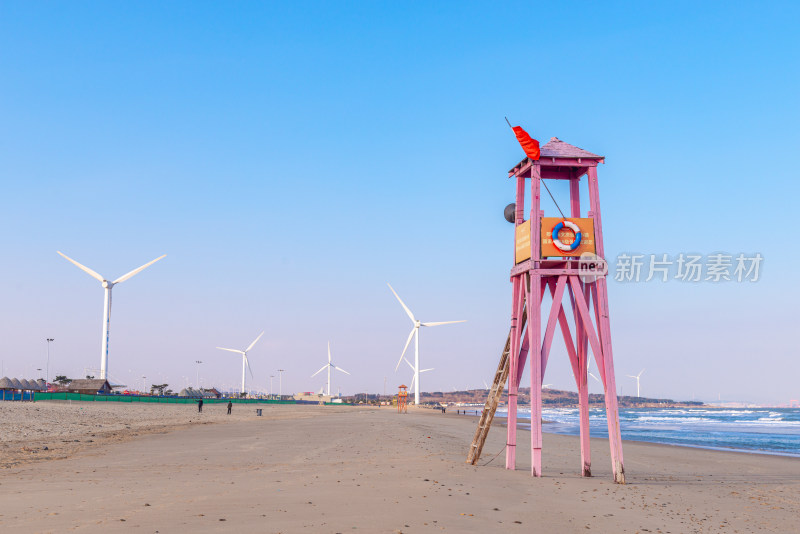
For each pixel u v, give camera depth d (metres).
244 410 113.44
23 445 28.41
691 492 18.36
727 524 13.45
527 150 20.11
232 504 12.12
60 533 9.22
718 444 51.59
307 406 188.50
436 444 32.81
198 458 23.72
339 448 28.77
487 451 30.61
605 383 19.75
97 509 11.34
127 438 35.50
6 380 105.94
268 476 17.30
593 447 39.16
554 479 19.27
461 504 13.12
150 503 12.13
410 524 10.74
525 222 21.16
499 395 22.11
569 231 20.05
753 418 160.25
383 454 25.52
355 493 13.91
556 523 11.98
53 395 89.88
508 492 15.53
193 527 9.84
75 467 19.89
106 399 99.06
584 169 21.61
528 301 21.02
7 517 10.48
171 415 71.31
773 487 20.92
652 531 12.02
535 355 19.88
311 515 11.15
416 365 195.75
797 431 79.56
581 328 21.48
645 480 21.44
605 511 13.89
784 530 13.16
